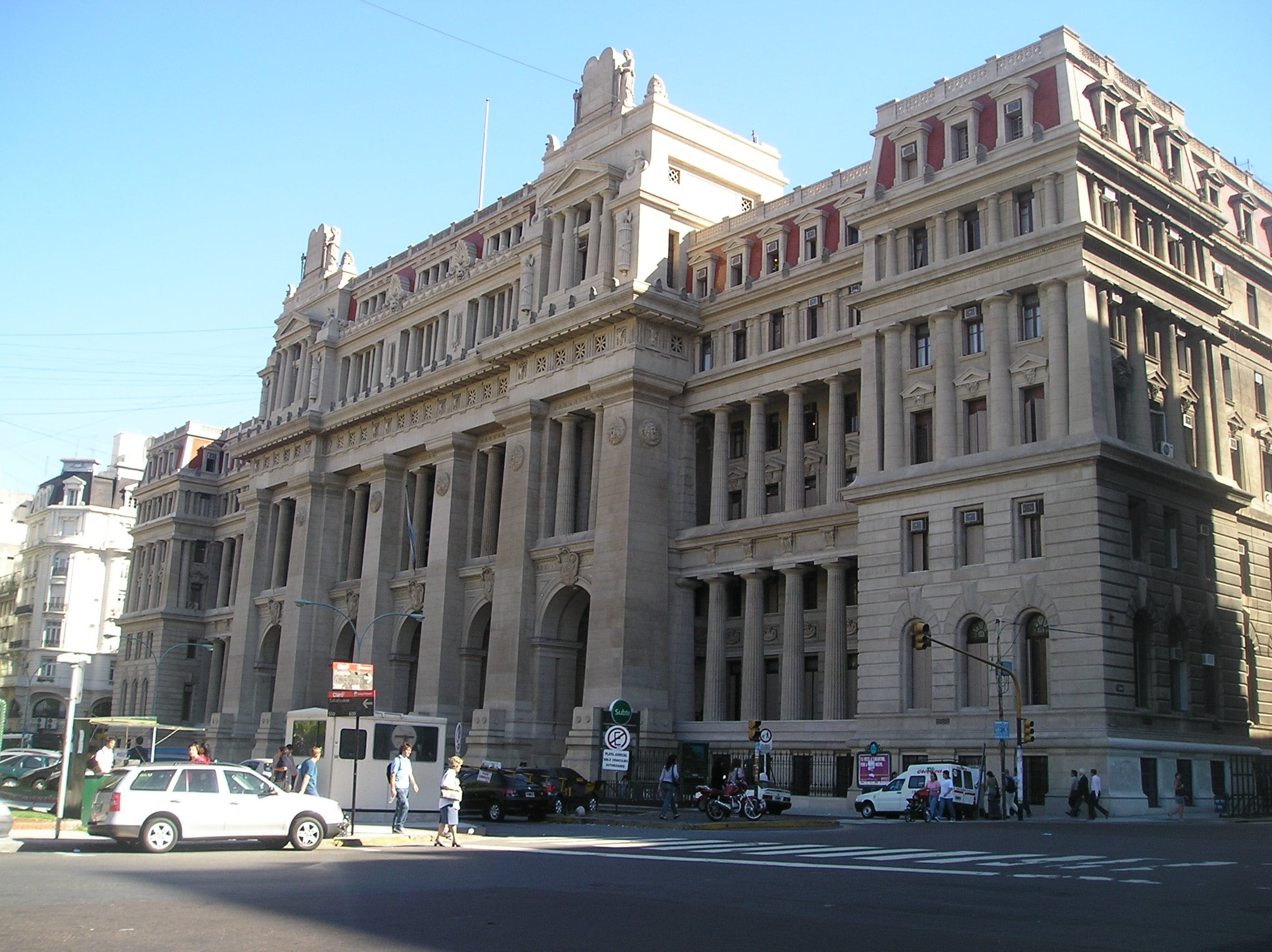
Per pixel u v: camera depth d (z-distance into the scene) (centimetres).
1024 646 5709
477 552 9144
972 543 6025
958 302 6294
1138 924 1997
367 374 11075
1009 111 6319
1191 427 6494
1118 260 6025
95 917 1984
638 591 7500
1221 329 6988
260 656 11431
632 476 7644
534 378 8519
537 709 7956
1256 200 7812
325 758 4909
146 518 15562
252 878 2620
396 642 9606
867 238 6812
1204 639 6219
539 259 8806
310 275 12394
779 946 1752
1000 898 2348
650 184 8112
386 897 2294
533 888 2477
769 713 7525
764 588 7488
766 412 7650
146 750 8650
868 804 5625
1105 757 5294
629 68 8888
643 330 7881
